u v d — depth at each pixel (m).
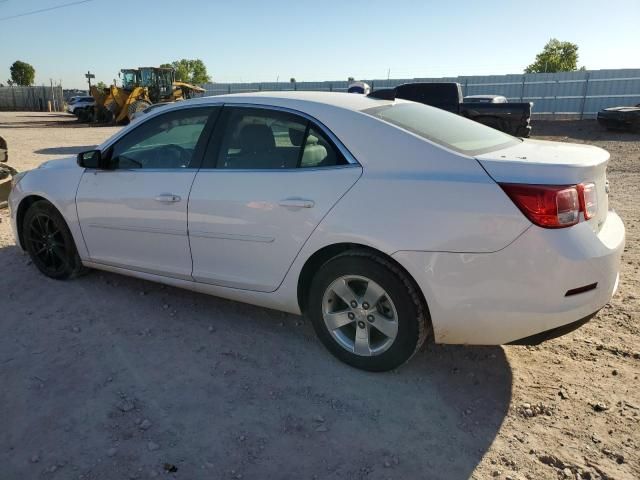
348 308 3.11
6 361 3.27
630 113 21.12
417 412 2.80
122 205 3.85
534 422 2.71
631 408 2.79
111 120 30.34
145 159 3.85
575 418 2.73
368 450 2.52
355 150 3.00
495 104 17.56
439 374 3.15
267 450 2.52
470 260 2.66
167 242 3.70
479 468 2.40
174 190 3.58
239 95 3.60
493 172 2.66
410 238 2.75
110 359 3.30
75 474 2.36
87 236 4.16
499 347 3.45
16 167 11.59
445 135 3.10
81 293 4.25
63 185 4.22
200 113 3.65
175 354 3.37
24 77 92.50
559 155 2.90
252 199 3.24
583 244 2.60
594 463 2.41
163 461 2.44
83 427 2.67
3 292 4.29
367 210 2.86
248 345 3.48
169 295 4.23
